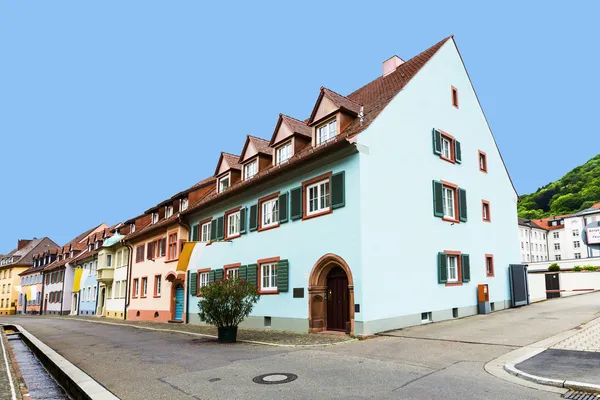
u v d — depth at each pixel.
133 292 32.44
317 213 15.68
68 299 52.59
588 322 13.12
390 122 15.52
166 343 14.85
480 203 19.78
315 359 10.00
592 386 6.49
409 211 15.62
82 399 7.89
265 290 18.03
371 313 13.47
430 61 18.25
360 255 13.62
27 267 74.69
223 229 22.08
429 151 17.16
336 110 16.08
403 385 7.36
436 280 16.23
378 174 14.67
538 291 26.72
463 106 19.94
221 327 14.08
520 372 7.62
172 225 26.91
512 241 21.81
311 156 15.27
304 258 16.09
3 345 17.61
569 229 84.44
